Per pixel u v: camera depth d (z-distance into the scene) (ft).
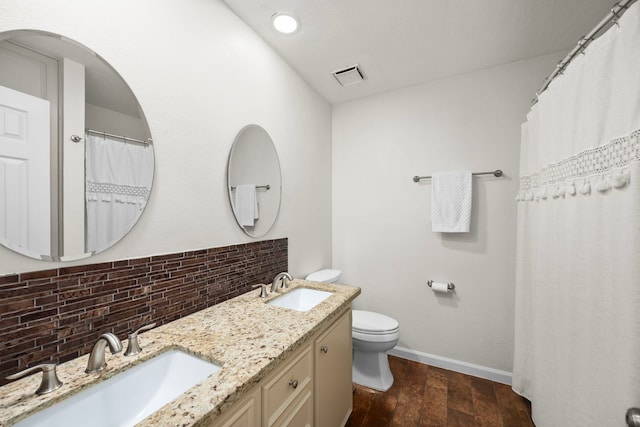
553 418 4.07
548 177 4.35
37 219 2.41
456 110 6.89
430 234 7.19
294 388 3.17
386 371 6.32
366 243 8.03
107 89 2.95
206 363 2.68
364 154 8.05
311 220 7.29
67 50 2.64
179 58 3.74
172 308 3.58
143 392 2.61
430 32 5.24
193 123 3.93
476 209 6.66
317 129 7.62
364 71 6.66
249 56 5.01
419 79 7.05
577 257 3.51
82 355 2.70
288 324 3.45
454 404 5.57
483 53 5.94
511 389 6.04
